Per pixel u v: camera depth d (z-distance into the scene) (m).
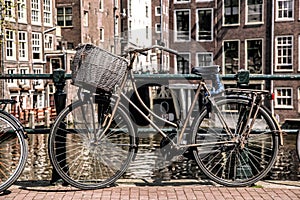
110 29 52.47
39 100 38.34
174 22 33.22
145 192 4.14
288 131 4.41
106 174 4.29
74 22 45.88
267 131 4.33
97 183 4.23
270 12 30.73
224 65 32.22
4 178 4.08
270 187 4.34
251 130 4.33
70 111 4.18
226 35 31.98
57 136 4.18
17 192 4.13
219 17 32.16
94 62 3.93
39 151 13.45
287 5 30.36
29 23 39.25
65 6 45.94
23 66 38.28
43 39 41.03
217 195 4.06
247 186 4.34
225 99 4.30
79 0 45.53
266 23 30.88
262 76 4.58
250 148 4.36
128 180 4.55
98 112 4.23
